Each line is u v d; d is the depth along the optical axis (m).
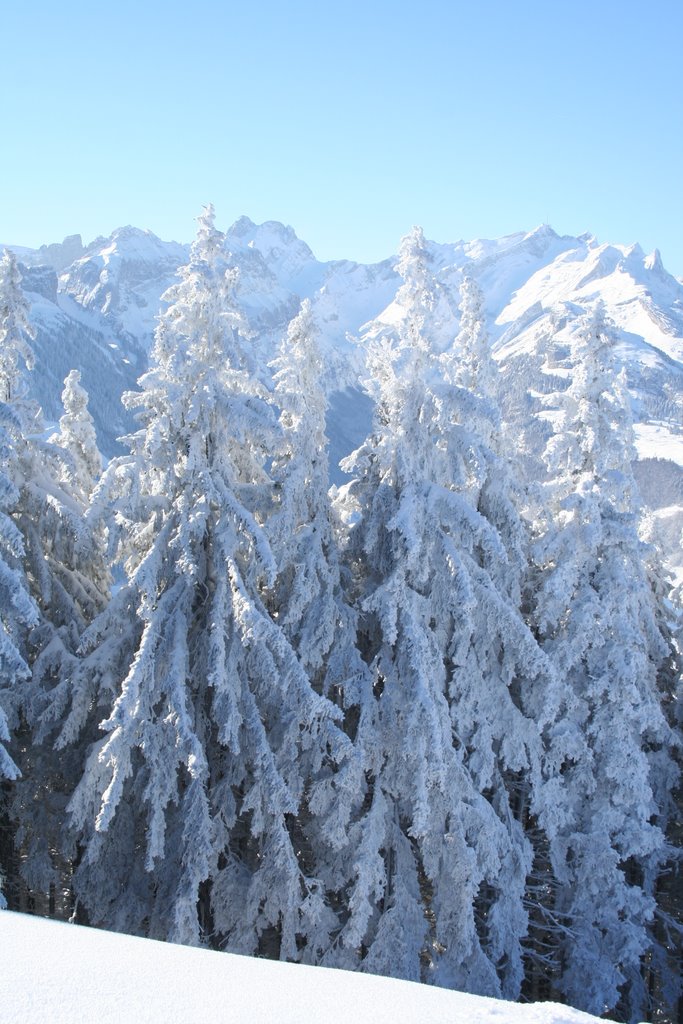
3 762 14.17
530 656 16.98
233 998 4.84
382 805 16.58
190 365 15.59
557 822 18.45
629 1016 19.95
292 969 5.47
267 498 17.84
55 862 19.27
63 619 18.69
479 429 18.22
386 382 18.12
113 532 15.73
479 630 17.42
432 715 15.52
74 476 23.31
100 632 15.69
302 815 18.59
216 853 15.48
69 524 17.42
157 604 15.41
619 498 20.86
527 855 18.25
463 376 19.89
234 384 16.89
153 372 15.97
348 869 16.62
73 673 15.57
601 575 19.62
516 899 17.70
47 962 5.09
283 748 16.09
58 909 20.69
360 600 17.66
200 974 5.15
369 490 18.56
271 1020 4.59
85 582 20.34
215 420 16.27
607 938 18.77
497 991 16.45
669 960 22.06
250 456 18.88
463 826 16.58
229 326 16.64
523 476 22.30
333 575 17.47
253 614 14.62
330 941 16.11
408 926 16.44
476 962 16.55
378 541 17.62
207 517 15.84
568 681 19.88
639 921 19.80
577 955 18.38
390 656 17.06
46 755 17.56
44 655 16.91
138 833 16.66
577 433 20.48
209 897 17.12
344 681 16.84
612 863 18.56
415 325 17.80
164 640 15.20
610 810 19.03
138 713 14.49
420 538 16.12
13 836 19.08
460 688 17.48
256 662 15.18
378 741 16.55
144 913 15.65
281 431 15.92
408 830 16.39
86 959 5.20
